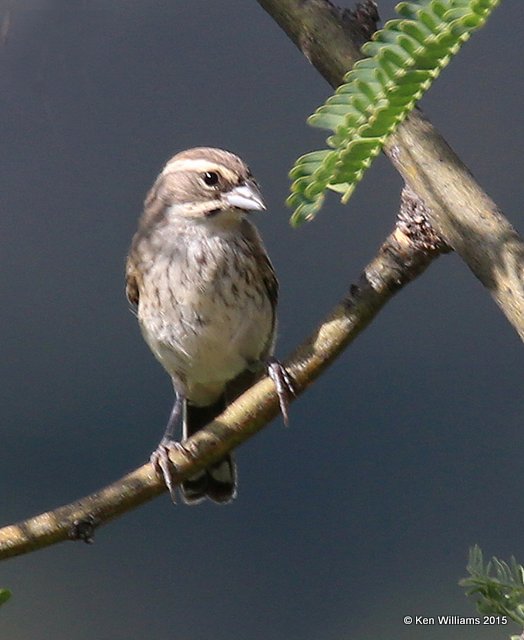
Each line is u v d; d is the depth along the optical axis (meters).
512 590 4.06
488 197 4.04
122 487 5.16
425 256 4.77
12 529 5.05
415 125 4.14
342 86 3.00
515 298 3.86
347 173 3.00
